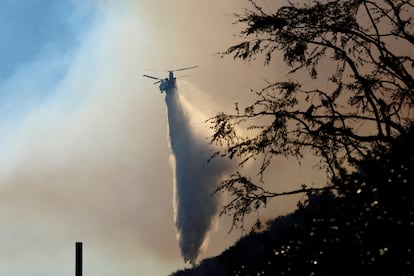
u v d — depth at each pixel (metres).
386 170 8.09
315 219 8.77
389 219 7.71
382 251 7.56
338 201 8.46
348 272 8.04
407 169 7.92
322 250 8.38
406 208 7.70
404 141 8.85
